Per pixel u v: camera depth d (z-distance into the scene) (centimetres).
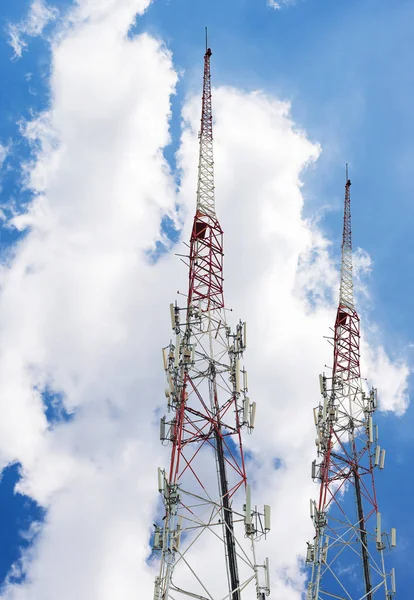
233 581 5747
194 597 5666
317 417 8819
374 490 8281
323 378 9125
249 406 6662
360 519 8038
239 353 7031
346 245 10462
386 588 7544
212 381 6906
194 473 6241
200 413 6644
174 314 7225
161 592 5659
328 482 8244
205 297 7425
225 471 6319
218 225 8050
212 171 8619
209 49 9756
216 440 6481
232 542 5922
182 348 6881
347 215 10806
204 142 8850
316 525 7900
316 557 7669
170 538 5875
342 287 10000
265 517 6047
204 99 9250
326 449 8506
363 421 8831
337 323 9638
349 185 11250
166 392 6706
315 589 7469
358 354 9406
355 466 8450
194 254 7744
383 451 8519
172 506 6022
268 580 5772
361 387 9125
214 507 6125
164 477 6206
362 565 7675
